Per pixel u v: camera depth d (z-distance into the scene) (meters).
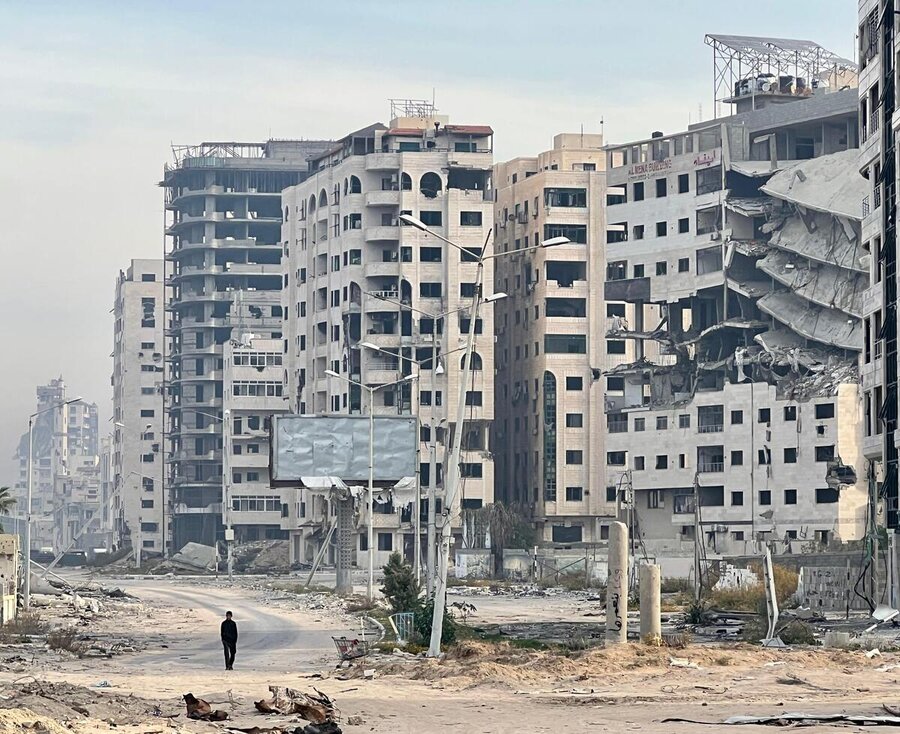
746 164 153.62
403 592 74.38
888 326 78.00
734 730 31.00
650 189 162.25
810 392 142.25
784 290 151.50
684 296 158.25
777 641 56.97
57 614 90.81
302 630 76.88
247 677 47.06
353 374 187.75
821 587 82.94
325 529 186.38
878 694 38.72
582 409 183.50
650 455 157.12
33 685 37.84
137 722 31.92
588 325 184.25
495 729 32.22
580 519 182.75
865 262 141.00
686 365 160.00
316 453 101.94
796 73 166.00
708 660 47.28
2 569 77.88
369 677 45.06
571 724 32.91
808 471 141.88
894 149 77.06
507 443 194.50
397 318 186.00
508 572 168.75
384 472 102.31
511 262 195.50
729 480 148.88
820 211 145.50
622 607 52.84
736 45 165.88
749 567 109.25
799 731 30.59
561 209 185.25
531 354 187.88
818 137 155.12
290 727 32.19
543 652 50.00
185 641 69.06
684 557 142.25
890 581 76.88
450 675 44.19
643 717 34.09
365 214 189.75
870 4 82.88
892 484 77.38
